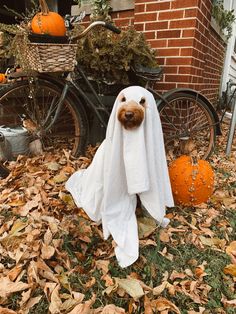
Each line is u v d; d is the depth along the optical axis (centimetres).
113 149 143
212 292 130
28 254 132
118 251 141
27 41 176
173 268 140
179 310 118
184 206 192
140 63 234
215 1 334
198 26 261
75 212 172
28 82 205
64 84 215
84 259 142
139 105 136
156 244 151
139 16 273
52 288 119
